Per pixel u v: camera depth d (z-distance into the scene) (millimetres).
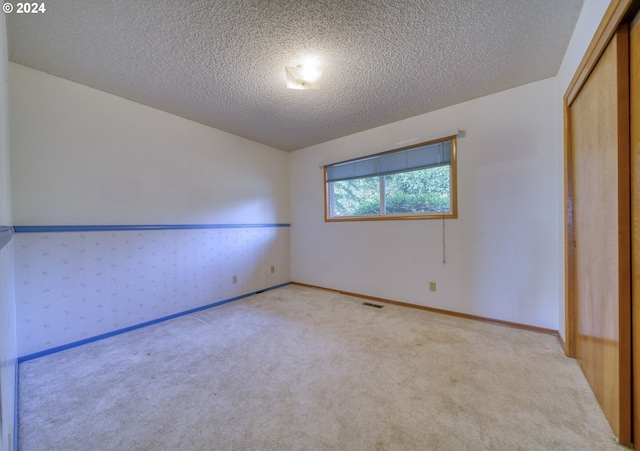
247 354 2008
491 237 2555
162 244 2787
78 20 1565
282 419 1346
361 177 3502
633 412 1147
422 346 2082
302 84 2186
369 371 1749
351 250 3621
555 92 2232
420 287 3004
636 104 1111
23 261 1965
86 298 2264
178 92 2426
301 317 2785
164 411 1413
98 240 2344
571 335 1877
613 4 1152
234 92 2432
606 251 1331
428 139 2867
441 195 2900
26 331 1964
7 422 956
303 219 4203
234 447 1187
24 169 1993
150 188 2713
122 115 2516
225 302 3365
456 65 2070
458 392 1522
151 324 2658
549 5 1523
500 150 2492
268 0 1454
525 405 1410
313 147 4035
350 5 1498
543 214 2312
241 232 3609
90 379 1709
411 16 1580
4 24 1392
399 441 1203
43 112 2082
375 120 3104
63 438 1243
